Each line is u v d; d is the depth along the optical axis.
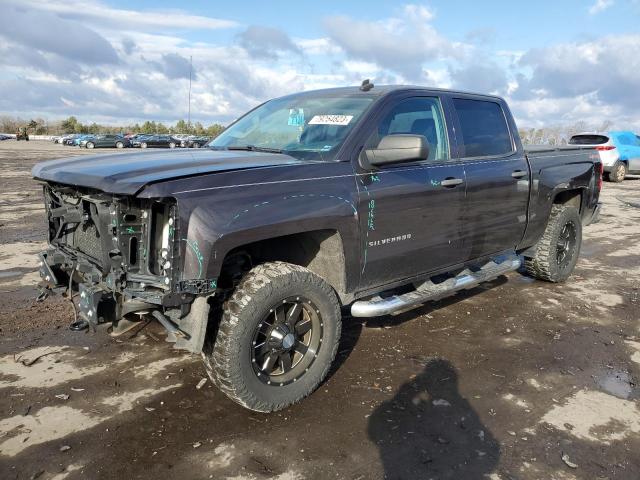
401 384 3.53
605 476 2.63
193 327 2.80
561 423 3.11
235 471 2.61
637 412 3.26
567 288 5.83
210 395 3.34
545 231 5.57
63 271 3.50
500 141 4.84
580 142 18.97
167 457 2.71
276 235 2.95
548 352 4.11
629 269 6.79
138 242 2.75
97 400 3.24
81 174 2.90
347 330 4.43
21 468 2.59
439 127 4.22
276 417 3.10
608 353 4.12
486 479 2.59
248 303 2.88
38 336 4.15
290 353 3.21
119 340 4.12
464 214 4.23
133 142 48.69
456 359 3.93
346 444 2.85
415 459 2.73
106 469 2.60
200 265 2.67
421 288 4.11
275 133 3.95
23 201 11.60
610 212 11.86
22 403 3.18
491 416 3.16
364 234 3.43
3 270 5.96
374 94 3.85
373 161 3.42
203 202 2.70
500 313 4.96
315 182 3.19
